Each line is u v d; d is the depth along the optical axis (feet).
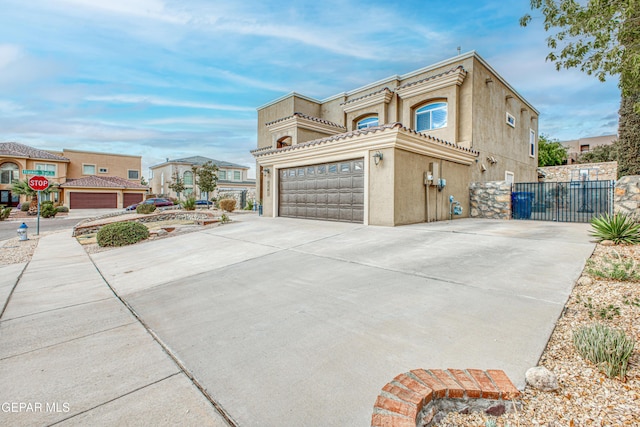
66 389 8.84
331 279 17.76
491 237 26.27
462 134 46.83
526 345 9.70
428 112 50.90
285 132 61.98
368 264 20.02
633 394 7.42
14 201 121.08
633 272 14.60
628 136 38.29
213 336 11.93
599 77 17.92
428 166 38.93
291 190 48.70
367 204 35.88
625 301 12.04
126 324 13.61
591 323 10.84
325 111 69.87
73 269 24.86
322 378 8.80
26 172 47.88
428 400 7.46
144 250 31.76
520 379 8.13
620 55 16.37
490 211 45.44
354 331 11.44
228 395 8.32
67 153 141.38
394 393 7.62
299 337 11.32
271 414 7.48
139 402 8.16
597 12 15.84
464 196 46.03
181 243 33.55
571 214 43.68
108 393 8.59
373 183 35.50
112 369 9.87
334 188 40.91
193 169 121.60
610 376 8.06
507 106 57.52
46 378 9.44
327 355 9.98
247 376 9.16
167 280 20.35
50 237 45.24
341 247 25.26
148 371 9.71
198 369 9.69
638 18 15.20
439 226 34.45
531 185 45.06
